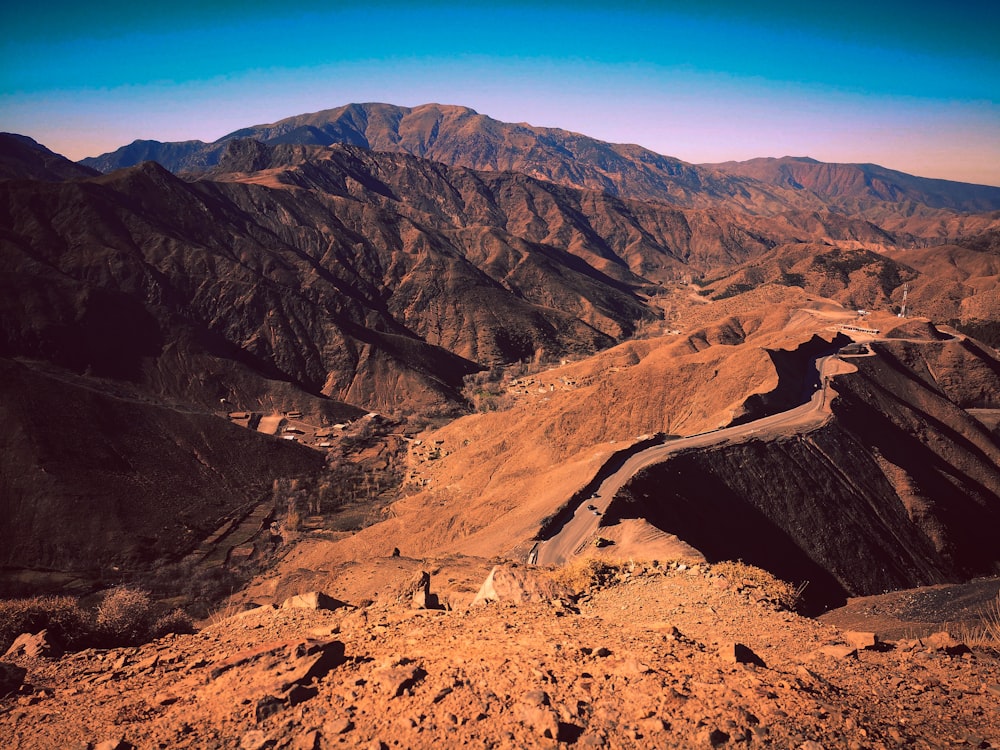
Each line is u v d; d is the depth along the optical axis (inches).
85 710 376.2
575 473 2460.6
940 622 1219.2
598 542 1577.3
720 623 613.9
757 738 283.6
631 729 291.0
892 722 312.0
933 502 2610.7
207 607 2399.1
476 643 426.9
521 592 685.9
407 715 311.0
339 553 2891.2
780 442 2566.4
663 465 2314.2
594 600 735.1
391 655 404.5
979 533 2696.9
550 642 424.8
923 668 406.0
